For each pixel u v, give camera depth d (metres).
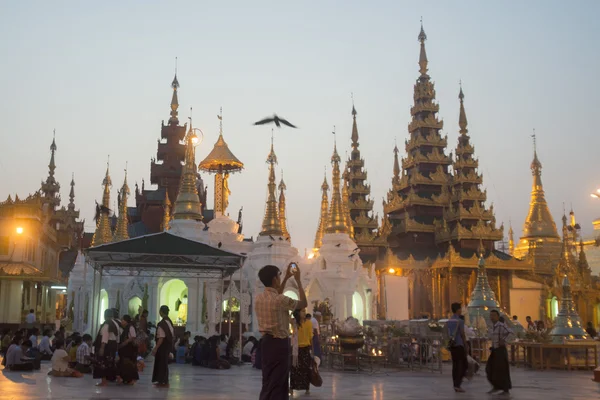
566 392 20.67
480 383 23.66
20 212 60.56
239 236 56.94
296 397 18.50
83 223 106.12
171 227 52.69
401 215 92.12
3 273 57.41
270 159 55.44
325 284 51.97
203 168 71.31
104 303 50.06
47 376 24.59
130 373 21.44
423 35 95.50
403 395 19.09
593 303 79.25
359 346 28.56
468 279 79.38
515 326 41.34
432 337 29.58
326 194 67.31
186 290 50.38
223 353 33.19
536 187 98.12
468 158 89.12
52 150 106.75
